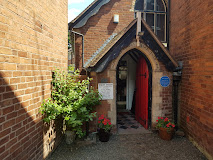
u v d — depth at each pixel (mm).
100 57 4652
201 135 3973
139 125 5918
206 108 3768
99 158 3729
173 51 5910
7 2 2172
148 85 5301
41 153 3234
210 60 3635
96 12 6250
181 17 5227
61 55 4367
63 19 4488
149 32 4902
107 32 6402
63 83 4082
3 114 2098
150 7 6910
